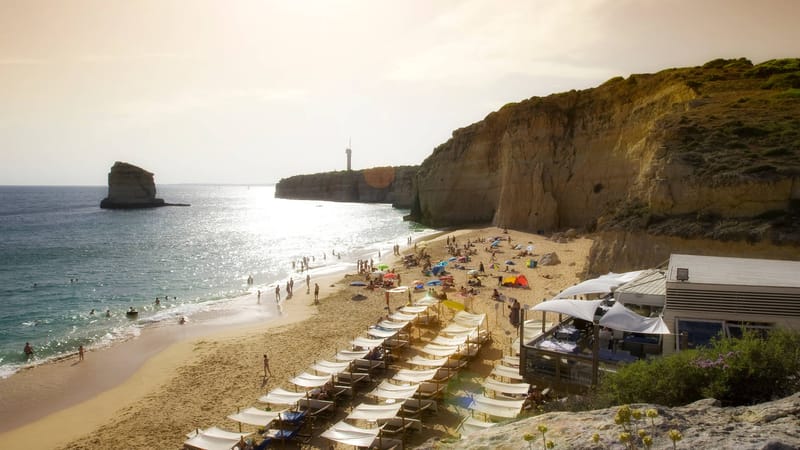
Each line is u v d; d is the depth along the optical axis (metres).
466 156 96.81
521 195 77.31
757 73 54.44
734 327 15.10
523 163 77.62
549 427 7.23
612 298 20.61
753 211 26.84
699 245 26.75
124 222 127.81
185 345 31.86
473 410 19.38
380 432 18.03
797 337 10.02
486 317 31.91
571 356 15.96
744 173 27.73
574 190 72.12
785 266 18.17
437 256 61.47
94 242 88.00
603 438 6.47
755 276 16.38
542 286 42.53
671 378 9.10
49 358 30.05
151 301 44.84
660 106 59.12
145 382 26.02
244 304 43.31
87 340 33.53
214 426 20.78
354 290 46.38
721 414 6.84
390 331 28.83
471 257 58.00
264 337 32.66
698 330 15.45
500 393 20.66
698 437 6.05
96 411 22.91
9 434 20.97
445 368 23.92
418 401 20.12
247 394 23.91
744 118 36.09
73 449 19.59
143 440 20.03
